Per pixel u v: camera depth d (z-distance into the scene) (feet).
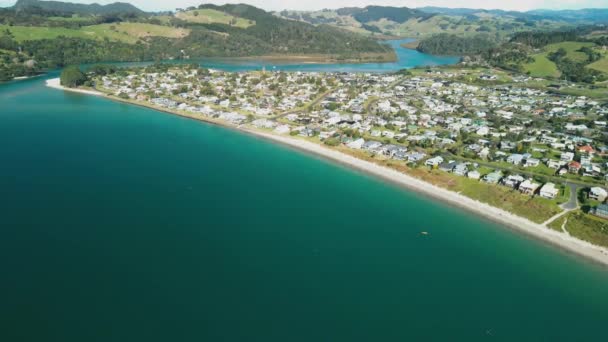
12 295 288.92
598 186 495.82
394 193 503.61
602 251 377.30
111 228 390.63
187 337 260.01
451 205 471.62
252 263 346.54
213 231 395.96
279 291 311.68
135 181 513.45
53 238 367.04
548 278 340.18
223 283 316.60
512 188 491.72
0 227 381.81
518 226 422.82
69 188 481.87
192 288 308.19
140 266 331.57
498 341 272.72
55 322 266.36
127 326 265.95
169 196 472.03
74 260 334.24
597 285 332.19
